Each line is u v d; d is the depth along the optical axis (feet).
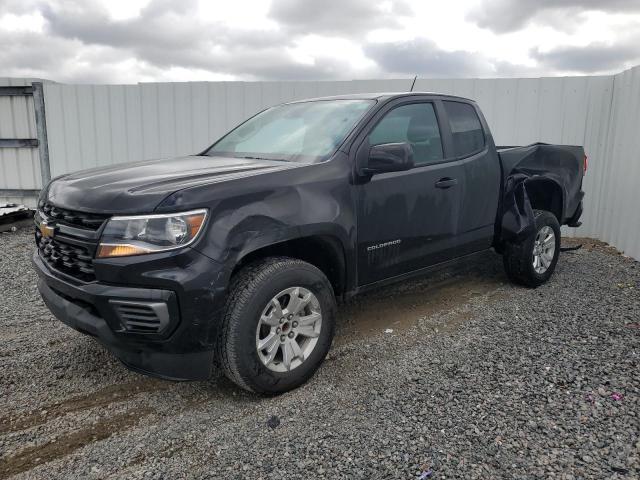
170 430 9.33
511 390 10.43
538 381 10.78
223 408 10.07
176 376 9.32
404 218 12.86
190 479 7.95
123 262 8.89
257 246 9.72
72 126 30.01
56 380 11.28
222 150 14.21
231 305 9.58
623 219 22.77
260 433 9.14
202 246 9.09
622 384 10.59
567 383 10.68
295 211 10.35
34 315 15.21
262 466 8.21
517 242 16.78
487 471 7.95
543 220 17.17
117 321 9.08
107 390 10.87
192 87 28.17
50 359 12.28
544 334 13.39
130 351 9.42
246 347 9.66
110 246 9.00
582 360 11.75
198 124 28.43
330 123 12.82
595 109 25.09
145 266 8.83
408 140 13.43
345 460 8.30
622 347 12.47
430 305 15.94
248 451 8.62
